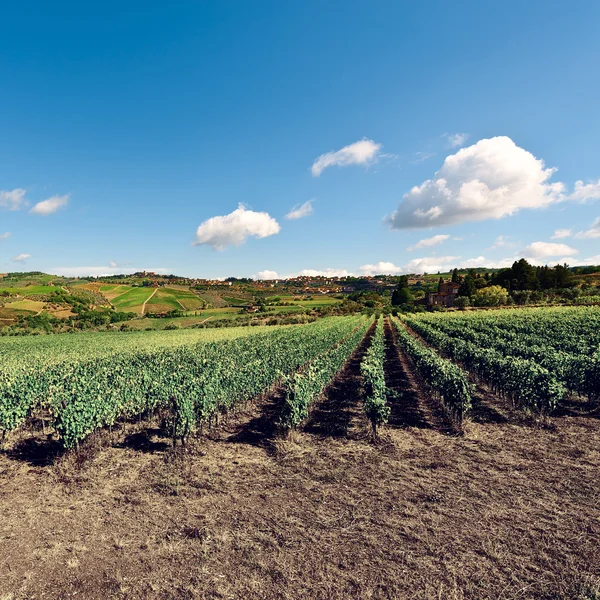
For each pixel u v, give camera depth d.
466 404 12.00
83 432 11.00
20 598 5.32
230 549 6.31
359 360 29.23
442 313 78.50
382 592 5.21
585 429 11.52
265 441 11.77
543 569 5.52
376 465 9.59
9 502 8.19
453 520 6.92
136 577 5.70
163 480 9.09
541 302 83.62
